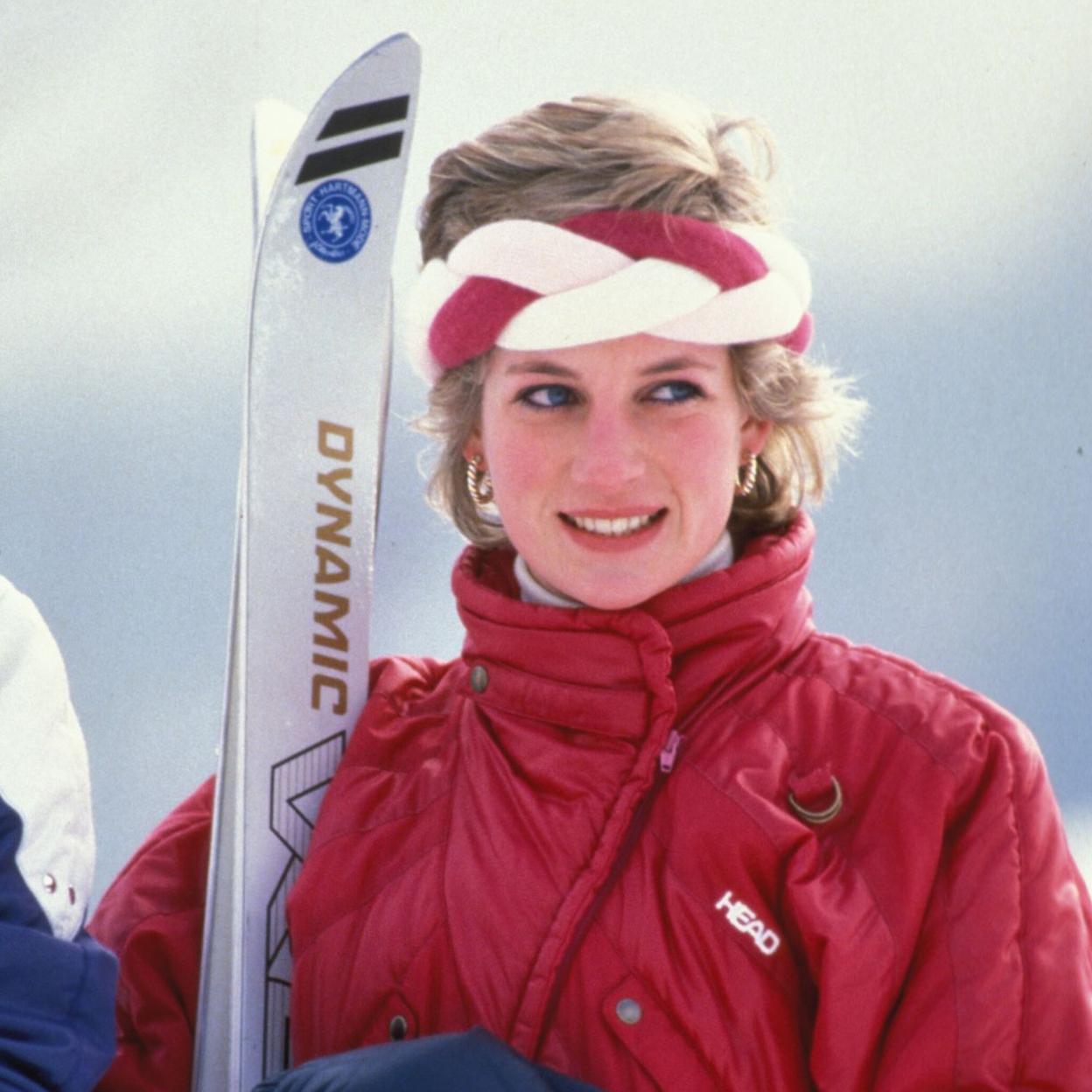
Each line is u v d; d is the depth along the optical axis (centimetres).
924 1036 672
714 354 725
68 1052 673
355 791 773
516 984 701
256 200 840
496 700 752
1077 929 693
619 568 723
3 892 679
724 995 683
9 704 703
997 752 709
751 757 714
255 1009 775
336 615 821
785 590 741
